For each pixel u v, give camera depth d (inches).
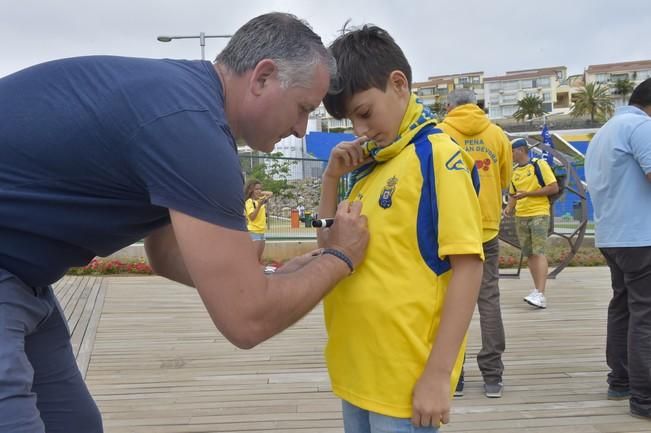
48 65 58.2
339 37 66.7
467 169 63.5
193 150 52.6
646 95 124.1
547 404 131.3
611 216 121.4
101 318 221.1
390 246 63.0
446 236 60.1
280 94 59.1
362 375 64.2
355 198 71.0
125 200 57.0
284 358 170.1
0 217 55.4
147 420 126.3
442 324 60.9
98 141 53.6
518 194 225.3
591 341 181.0
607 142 122.6
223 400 137.6
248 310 55.1
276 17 60.8
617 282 129.3
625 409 127.6
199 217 53.0
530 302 225.9
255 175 413.4
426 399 60.1
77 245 59.2
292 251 409.1
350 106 64.5
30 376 55.1
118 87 54.4
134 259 382.9
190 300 253.8
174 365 164.7
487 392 136.3
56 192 55.7
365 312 63.6
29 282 59.8
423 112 66.8
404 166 63.5
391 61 63.7
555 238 415.2
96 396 140.9
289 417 127.0
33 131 54.6
